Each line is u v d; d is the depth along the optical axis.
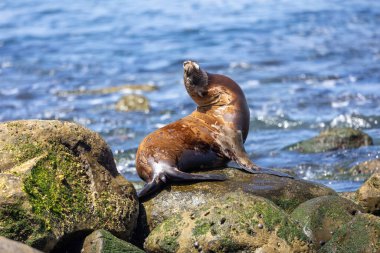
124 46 98.62
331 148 50.69
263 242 27.59
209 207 28.97
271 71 80.62
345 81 74.19
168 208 33.38
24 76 84.88
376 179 35.44
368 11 114.06
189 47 96.06
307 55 87.62
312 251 28.02
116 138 58.47
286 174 35.59
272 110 64.44
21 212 28.34
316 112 63.34
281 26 105.81
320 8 117.88
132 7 127.75
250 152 52.34
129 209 31.48
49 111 68.69
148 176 35.53
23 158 30.80
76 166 31.25
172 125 37.62
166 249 28.69
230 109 37.88
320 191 34.53
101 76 83.94
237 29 105.31
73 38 104.88
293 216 30.88
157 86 77.00
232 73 81.06
